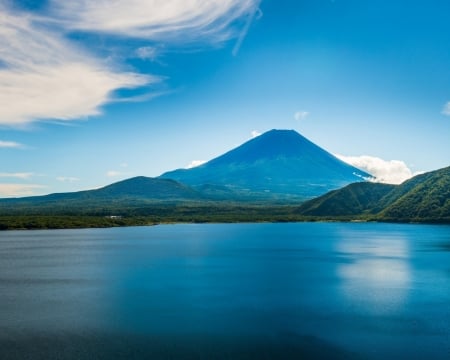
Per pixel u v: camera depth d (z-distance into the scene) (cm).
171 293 8131
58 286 8756
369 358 5106
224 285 8869
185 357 5134
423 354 5212
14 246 16562
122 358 5100
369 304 7294
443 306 7150
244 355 5200
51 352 5262
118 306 7181
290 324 6250
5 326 6150
